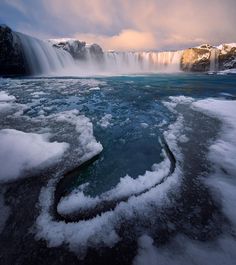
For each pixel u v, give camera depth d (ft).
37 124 16.07
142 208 7.33
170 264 5.30
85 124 16.17
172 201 7.70
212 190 8.30
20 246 5.77
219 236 6.15
